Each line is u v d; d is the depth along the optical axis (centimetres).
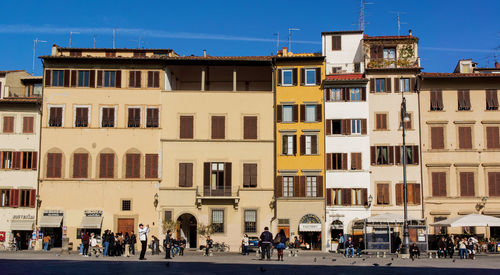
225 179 6581
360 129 6625
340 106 6688
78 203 6512
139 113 6669
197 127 6669
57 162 6569
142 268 3328
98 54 6944
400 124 6600
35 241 6328
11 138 6600
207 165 6594
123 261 3925
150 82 6712
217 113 6694
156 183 6556
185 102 6700
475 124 6575
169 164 6600
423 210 6469
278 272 3162
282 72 6794
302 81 6750
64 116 6644
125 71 6719
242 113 6706
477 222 5256
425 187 6506
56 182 6538
